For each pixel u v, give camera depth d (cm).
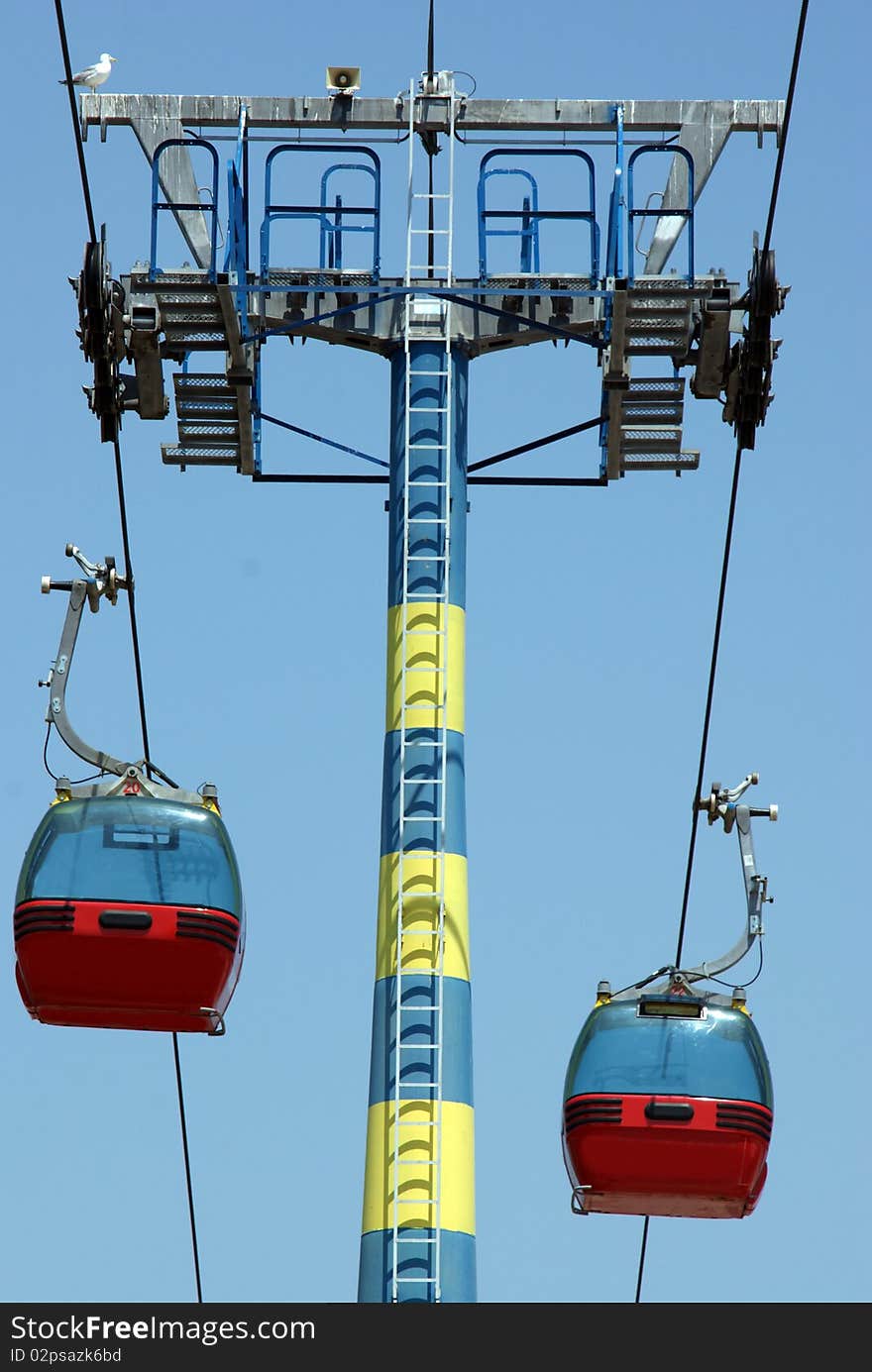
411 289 3847
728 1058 3697
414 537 3972
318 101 4044
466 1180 3747
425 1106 3750
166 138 4062
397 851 3866
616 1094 3678
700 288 3716
